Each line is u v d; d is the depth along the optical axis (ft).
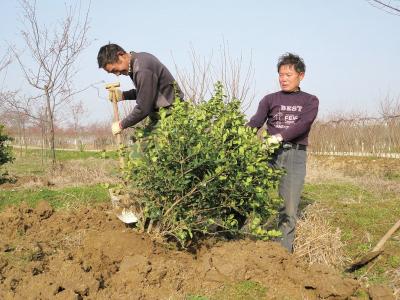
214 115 15.29
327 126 58.85
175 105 14.08
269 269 13.43
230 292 12.83
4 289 11.94
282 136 15.05
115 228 16.97
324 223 17.99
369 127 53.98
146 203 14.53
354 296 13.16
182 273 13.37
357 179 37.76
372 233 19.63
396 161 45.78
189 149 13.47
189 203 14.57
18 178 35.65
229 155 14.17
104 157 16.63
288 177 15.74
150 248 14.39
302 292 12.92
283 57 15.67
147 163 14.08
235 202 14.43
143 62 15.23
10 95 71.61
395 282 14.92
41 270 13.43
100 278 12.84
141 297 12.04
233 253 13.84
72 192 24.54
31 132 101.09
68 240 16.25
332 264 16.22
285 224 15.90
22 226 17.47
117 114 16.28
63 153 82.33
